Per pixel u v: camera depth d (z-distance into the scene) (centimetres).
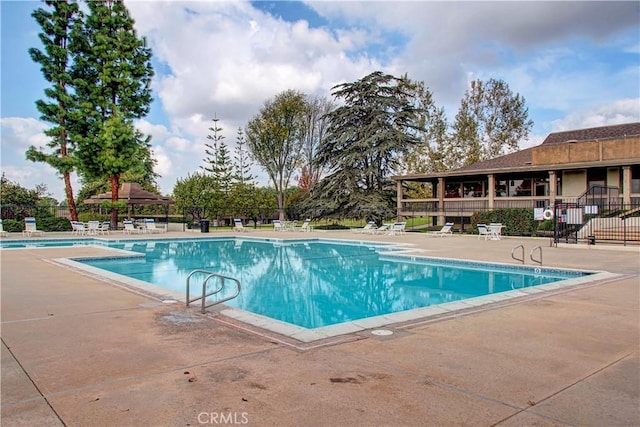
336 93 3822
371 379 388
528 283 1164
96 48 2852
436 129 4897
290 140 4944
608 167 2545
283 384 376
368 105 3688
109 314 646
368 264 1530
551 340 512
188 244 2292
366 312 862
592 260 1362
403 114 3647
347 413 320
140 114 3073
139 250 2006
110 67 2888
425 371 408
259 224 4484
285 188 5084
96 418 310
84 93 2912
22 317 626
